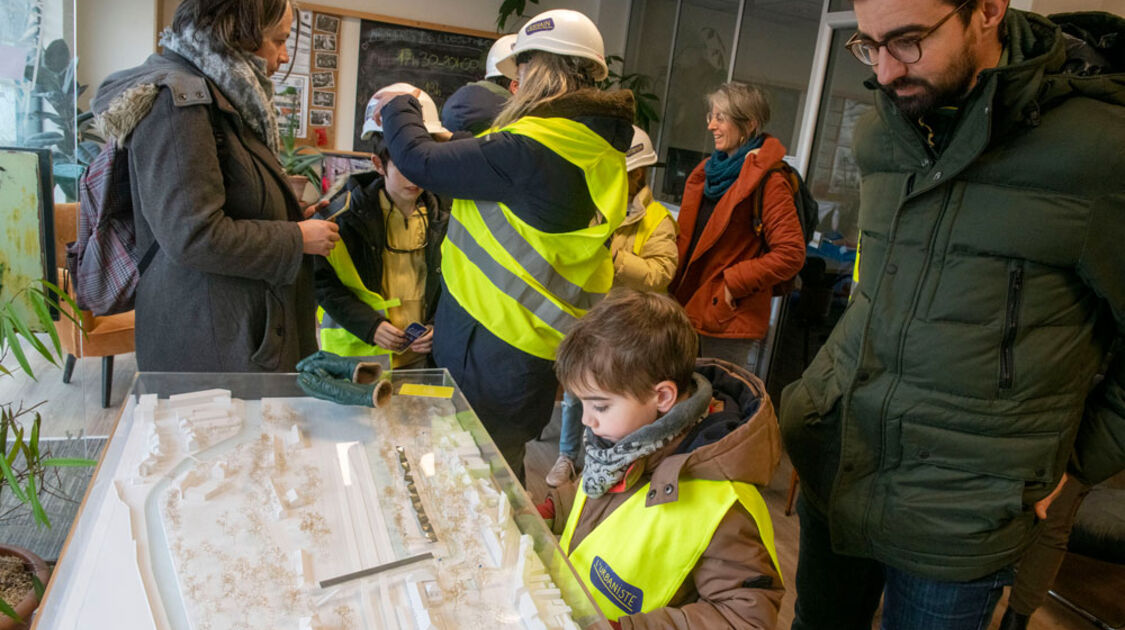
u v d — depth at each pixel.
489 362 1.57
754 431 1.03
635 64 5.72
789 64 3.87
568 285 1.57
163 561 0.90
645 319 1.05
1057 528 1.86
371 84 5.68
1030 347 1.16
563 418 2.86
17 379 2.42
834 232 3.51
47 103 1.80
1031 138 1.10
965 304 1.18
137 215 1.48
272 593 0.86
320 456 1.16
